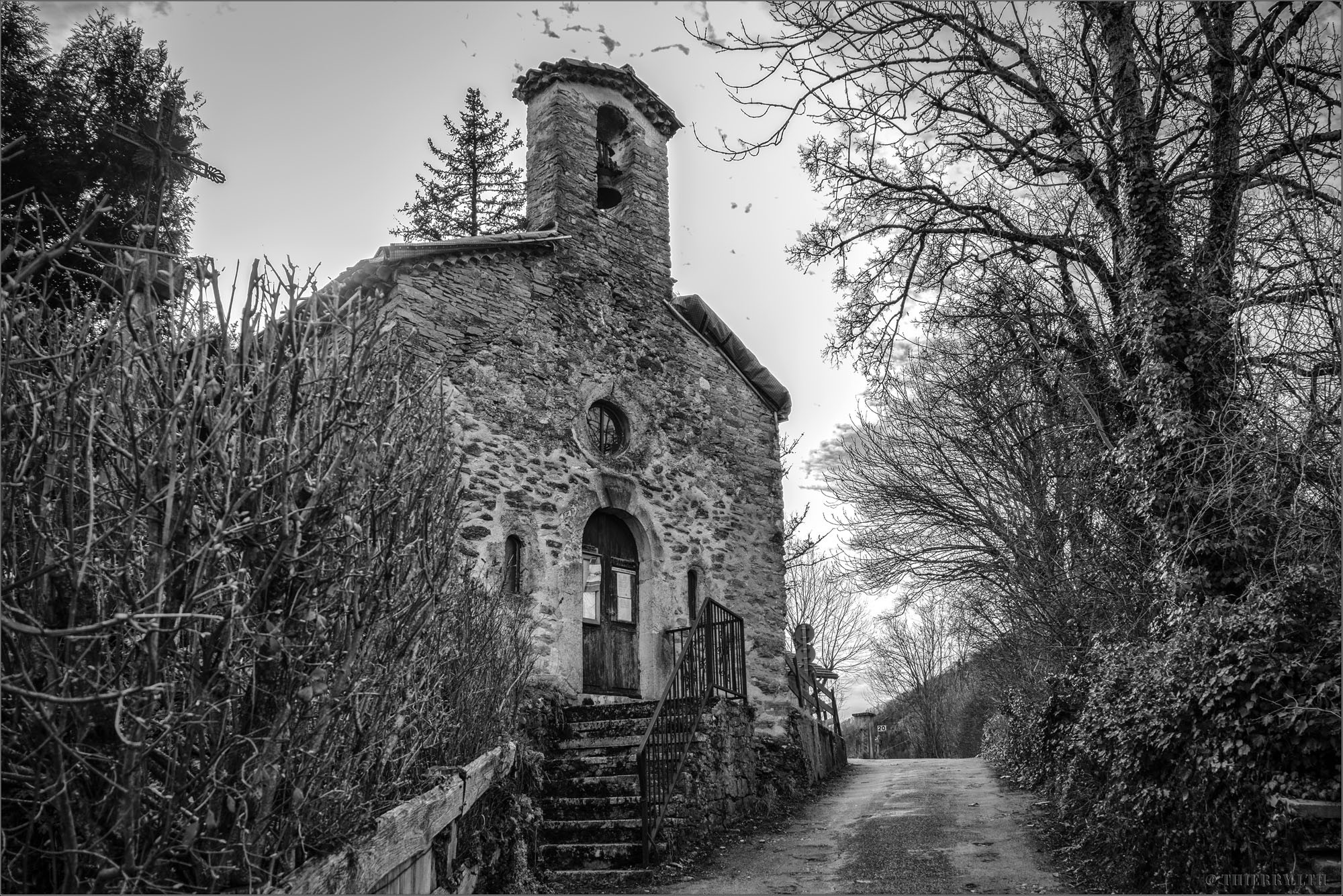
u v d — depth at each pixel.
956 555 15.57
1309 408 6.14
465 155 26.84
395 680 4.41
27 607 2.85
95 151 8.87
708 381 13.15
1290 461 6.21
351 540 3.83
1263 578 6.41
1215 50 8.36
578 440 11.13
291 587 3.50
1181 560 7.24
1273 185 7.55
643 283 12.62
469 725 6.14
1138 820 6.60
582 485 11.00
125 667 2.75
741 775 10.41
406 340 5.64
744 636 12.05
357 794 4.09
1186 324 7.74
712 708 10.03
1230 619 6.12
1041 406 12.42
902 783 13.97
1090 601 10.85
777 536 13.38
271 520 3.18
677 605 11.70
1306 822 5.13
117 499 3.02
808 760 13.48
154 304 3.42
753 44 8.82
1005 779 13.82
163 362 3.22
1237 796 5.62
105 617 2.94
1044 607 12.14
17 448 2.99
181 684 3.05
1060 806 9.37
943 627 27.81
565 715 9.99
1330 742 5.26
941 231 10.58
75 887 2.68
